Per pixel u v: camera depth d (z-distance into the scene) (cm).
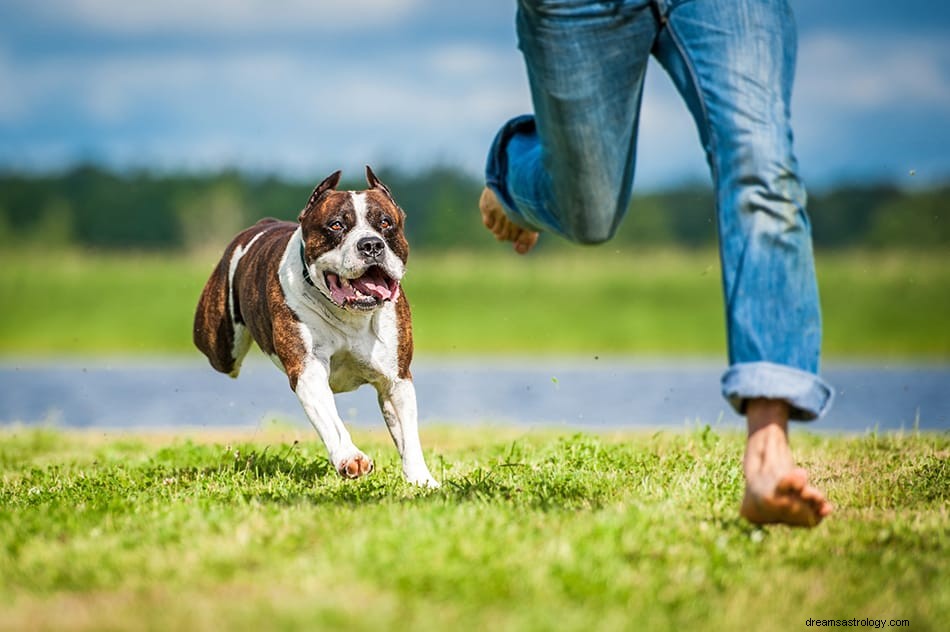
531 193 772
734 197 645
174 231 8088
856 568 663
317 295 965
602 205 716
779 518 644
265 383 3347
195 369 3947
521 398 2839
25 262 7044
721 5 651
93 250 7925
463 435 1539
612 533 690
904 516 802
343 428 940
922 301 5772
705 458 1105
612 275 6456
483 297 5984
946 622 577
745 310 640
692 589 614
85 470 1146
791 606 594
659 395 2891
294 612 551
